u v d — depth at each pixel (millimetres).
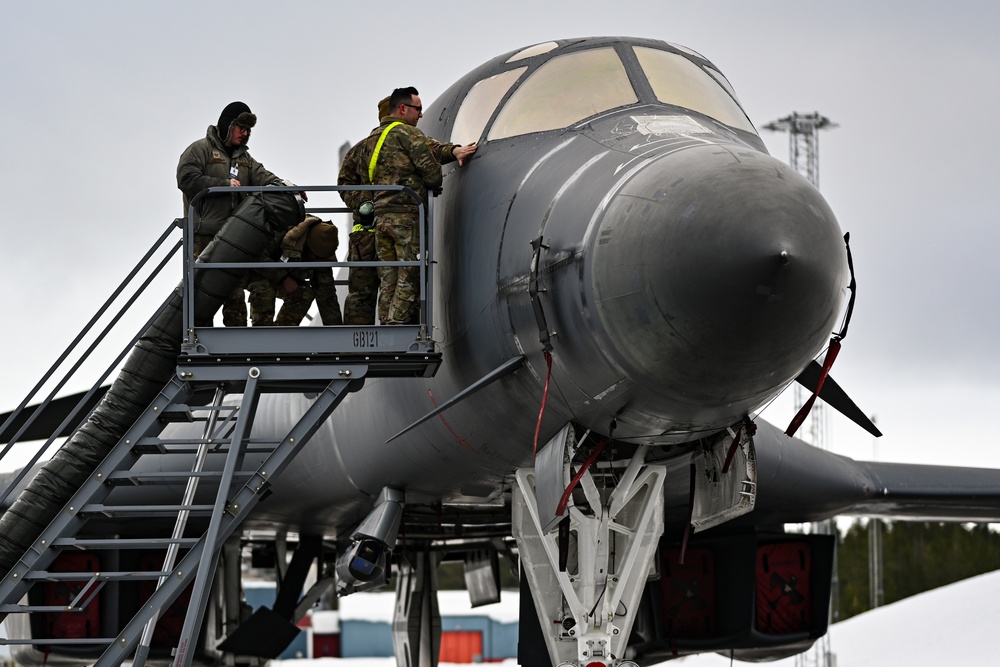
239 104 15492
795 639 20547
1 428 15859
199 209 15391
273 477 14047
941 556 109062
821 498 21641
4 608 14250
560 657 14039
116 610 20234
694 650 20188
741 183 10930
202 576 13461
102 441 15578
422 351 13812
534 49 15180
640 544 13438
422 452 15711
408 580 25359
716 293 10547
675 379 11125
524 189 13188
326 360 13836
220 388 14516
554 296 11953
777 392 11781
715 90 14648
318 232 14977
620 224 11250
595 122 13555
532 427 13258
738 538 19969
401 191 14141
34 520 15609
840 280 11000
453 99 15664
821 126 45656
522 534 14578
